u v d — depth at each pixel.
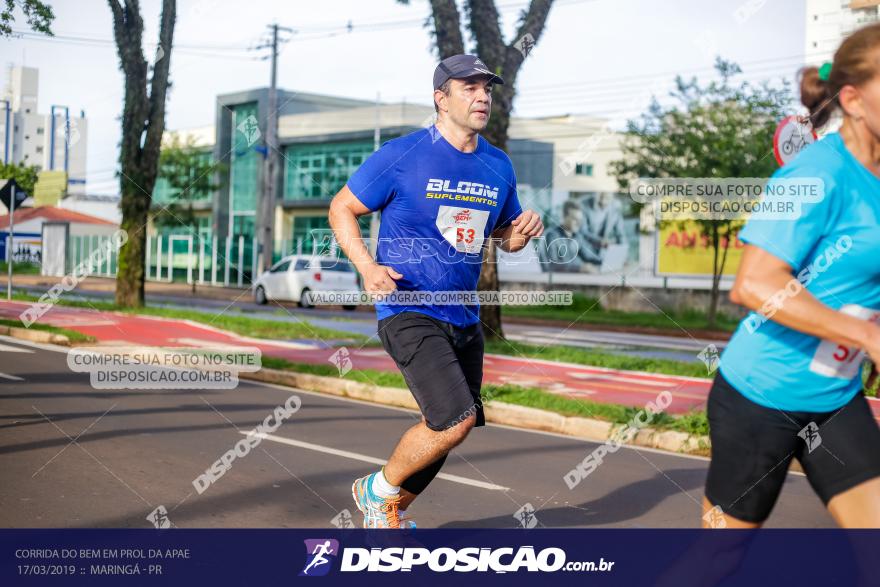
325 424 7.54
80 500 4.65
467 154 3.53
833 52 2.22
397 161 3.47
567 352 14.19
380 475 3.63
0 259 34.59
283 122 41.75
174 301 28.88
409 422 7.88
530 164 36.59
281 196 41.91
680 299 28.41
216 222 43.59
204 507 4.59
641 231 28.03
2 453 5.74
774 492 2.31
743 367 2.28
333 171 39.88
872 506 2.17
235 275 41.72
